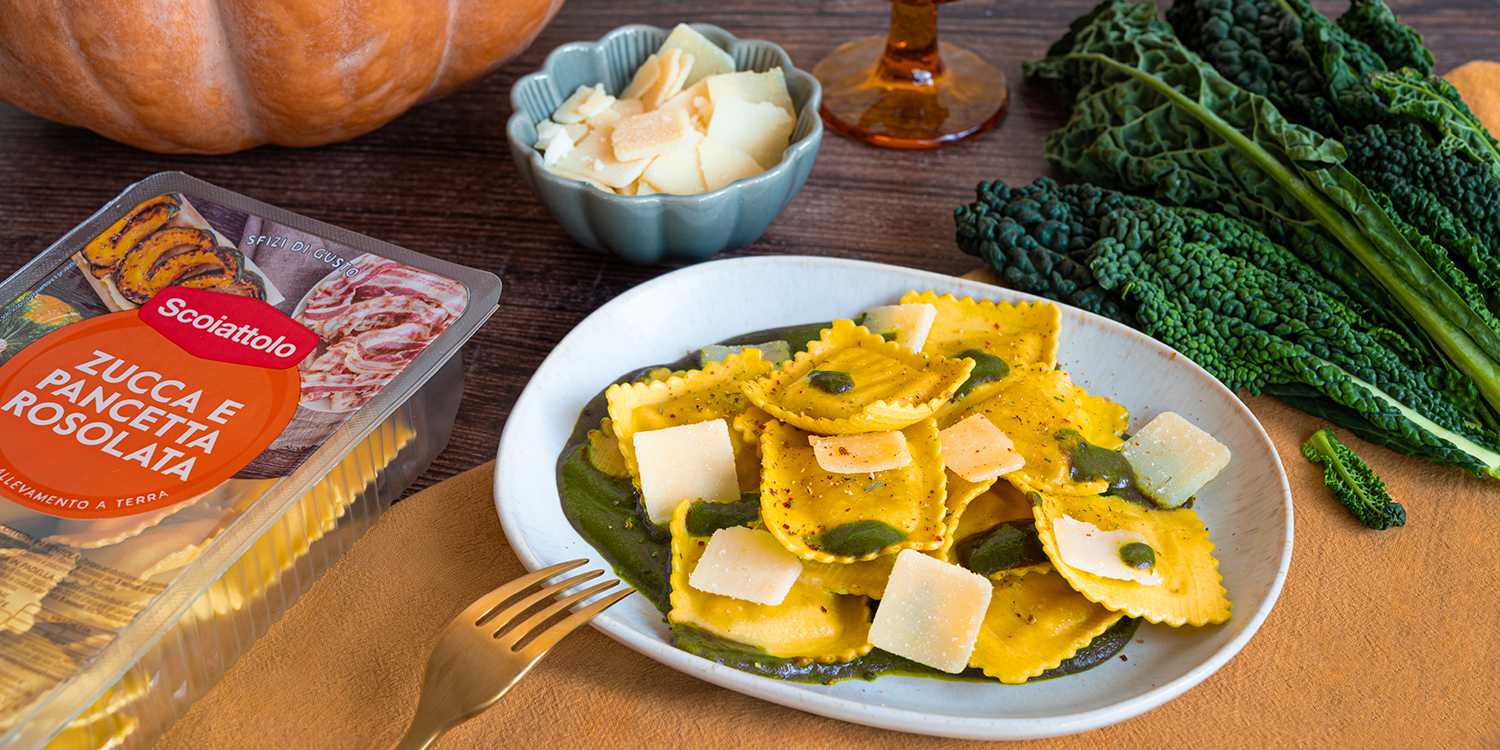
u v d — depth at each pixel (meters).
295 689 0.50
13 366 0.52
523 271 0.65
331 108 0.65
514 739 0.50
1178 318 0.59
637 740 0.50
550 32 0.79
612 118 0.66
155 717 0.49
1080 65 0.72
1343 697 0.51
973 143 0.72
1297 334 0.59
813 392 0.56
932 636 0.50
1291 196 0.63
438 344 0.54
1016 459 0.53
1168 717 0.50
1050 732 0.47
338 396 0.52
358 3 0.61
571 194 0.61
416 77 0.67
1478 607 0.53
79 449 0.50
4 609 0.47
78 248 0.56
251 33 0.61
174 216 0.57
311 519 0.52
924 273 0.60
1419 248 0.60
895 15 0.73
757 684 0.48
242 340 0.53
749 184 0.61
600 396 0.58
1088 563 0.52
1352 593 0.53
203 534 0.48
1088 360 0.59
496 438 0.58
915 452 0.54
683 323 0.60
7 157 0.70
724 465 0.54
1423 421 0.57
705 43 0.69
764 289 0.61
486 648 0.49
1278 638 0.52
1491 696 0.51
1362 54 0.67
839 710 0.47
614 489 0.55
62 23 0.60
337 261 0.56
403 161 0.71
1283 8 0.69
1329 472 0.57
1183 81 0.67
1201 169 0.65
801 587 0.52
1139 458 0.55
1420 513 0.56
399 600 0.53
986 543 0.53
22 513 0.49
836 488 0.53
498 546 0.54
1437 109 0.63
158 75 0.62
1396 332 0.60
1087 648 0.51
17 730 0.45
